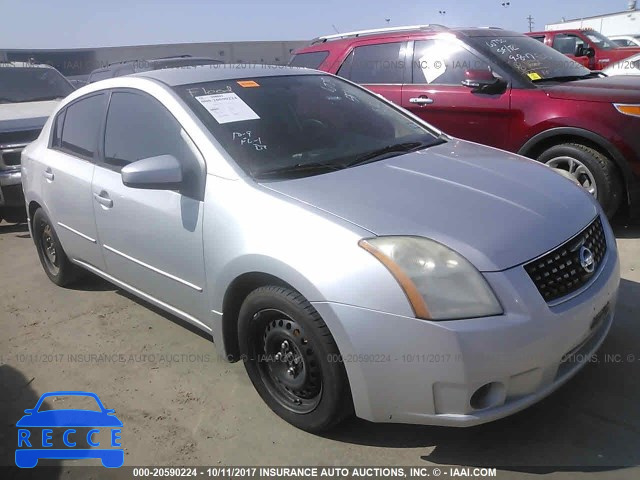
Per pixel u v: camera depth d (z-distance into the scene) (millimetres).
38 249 4777
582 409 2697
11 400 3150
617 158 4570
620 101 4547
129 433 2809
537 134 4977
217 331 2932
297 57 7230
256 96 3369
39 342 3770
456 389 2193
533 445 2512
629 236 4793
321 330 2375
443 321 2156
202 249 2854
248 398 3004
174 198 3002
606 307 2605
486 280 2211
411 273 2219
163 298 3326
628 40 16062
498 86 5191
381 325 2219
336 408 2467
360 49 6371
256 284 2691
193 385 3150
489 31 5844
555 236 2439
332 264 2314
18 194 6254
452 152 3324
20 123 6359
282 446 2637
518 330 2172
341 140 3287
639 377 2887
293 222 2482
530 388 2287
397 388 2266
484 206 2535
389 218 2416
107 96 3723
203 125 3016
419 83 5824
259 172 2850
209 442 2701
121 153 3492
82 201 3738
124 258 3490
